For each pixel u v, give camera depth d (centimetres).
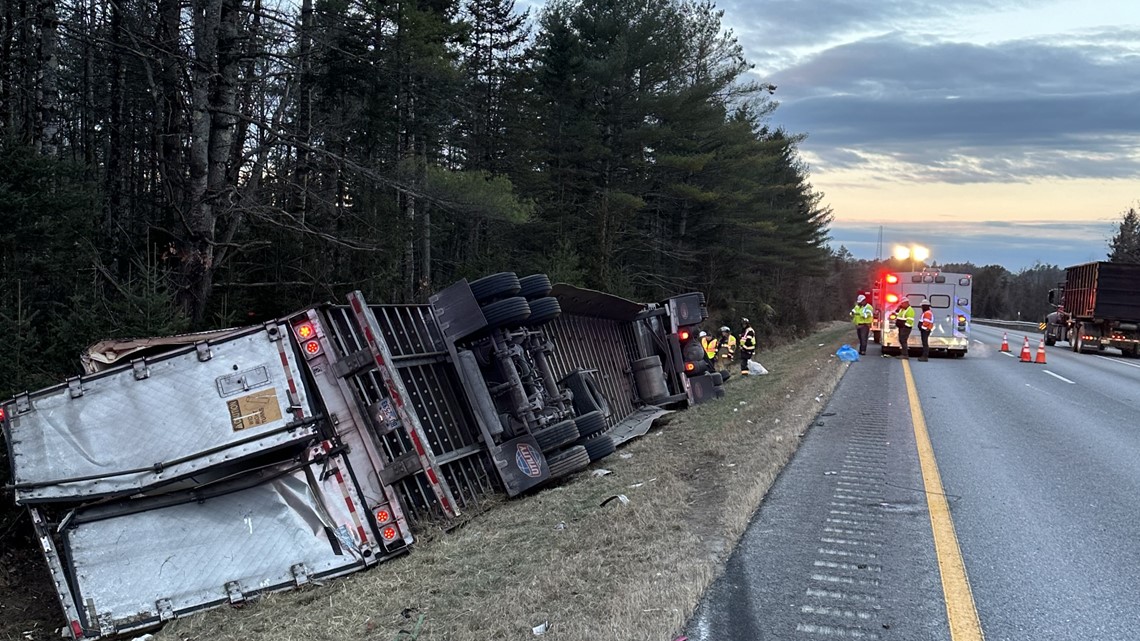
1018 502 702
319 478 649
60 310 1011
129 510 607
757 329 3384
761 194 3803
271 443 629
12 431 594
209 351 638
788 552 565
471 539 653
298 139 1531
